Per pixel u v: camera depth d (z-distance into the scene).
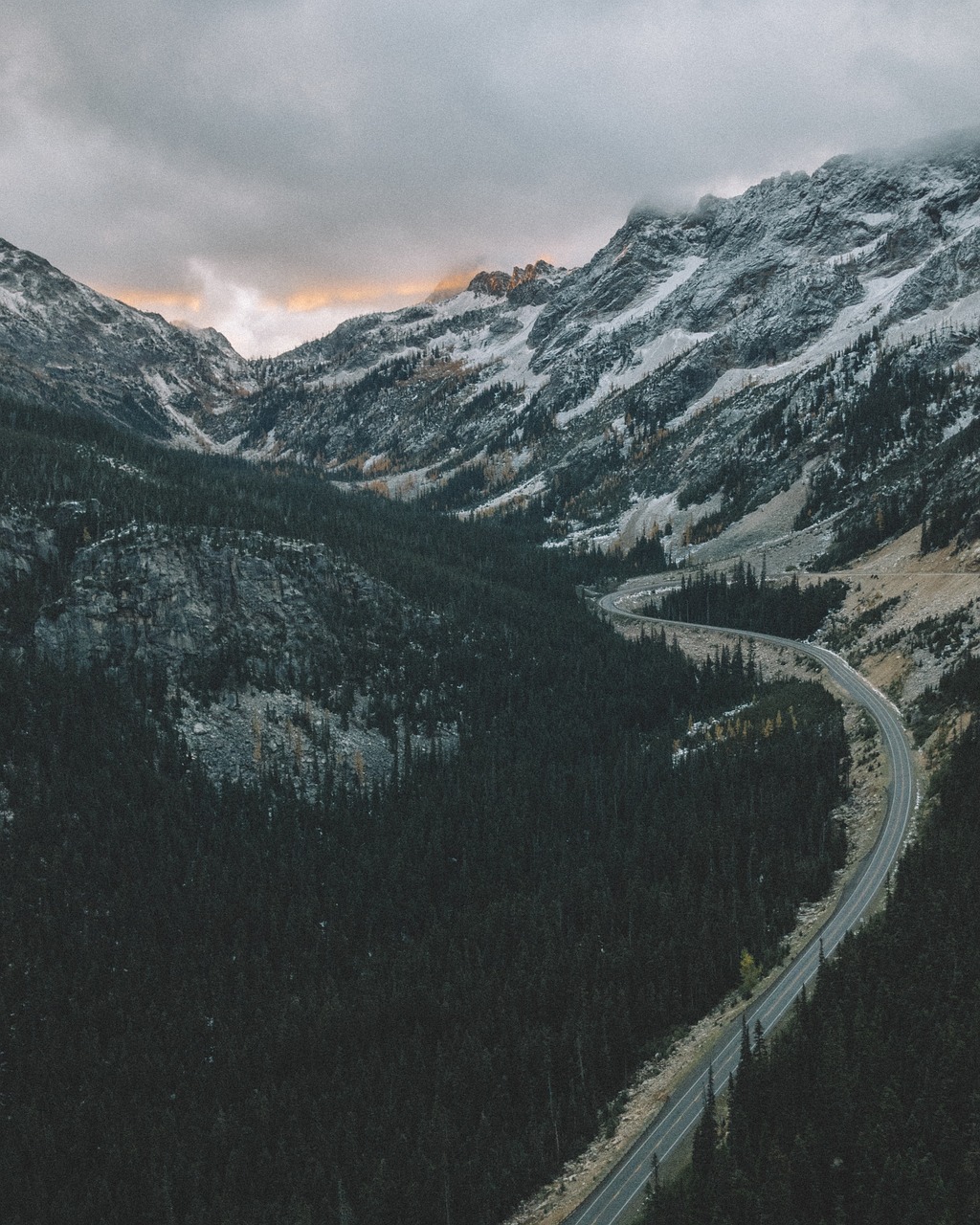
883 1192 64.94
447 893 138.12
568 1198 75.25
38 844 136.12
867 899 100.88
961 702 132.75
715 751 164.88
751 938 101.06
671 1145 75.88
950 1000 77.50
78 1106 101.25
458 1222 81.12
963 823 102.00
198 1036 111.00
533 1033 98.44
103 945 123.88
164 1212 88.94
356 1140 91.69
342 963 124.19
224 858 143.00
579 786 165.88
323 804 160.88
